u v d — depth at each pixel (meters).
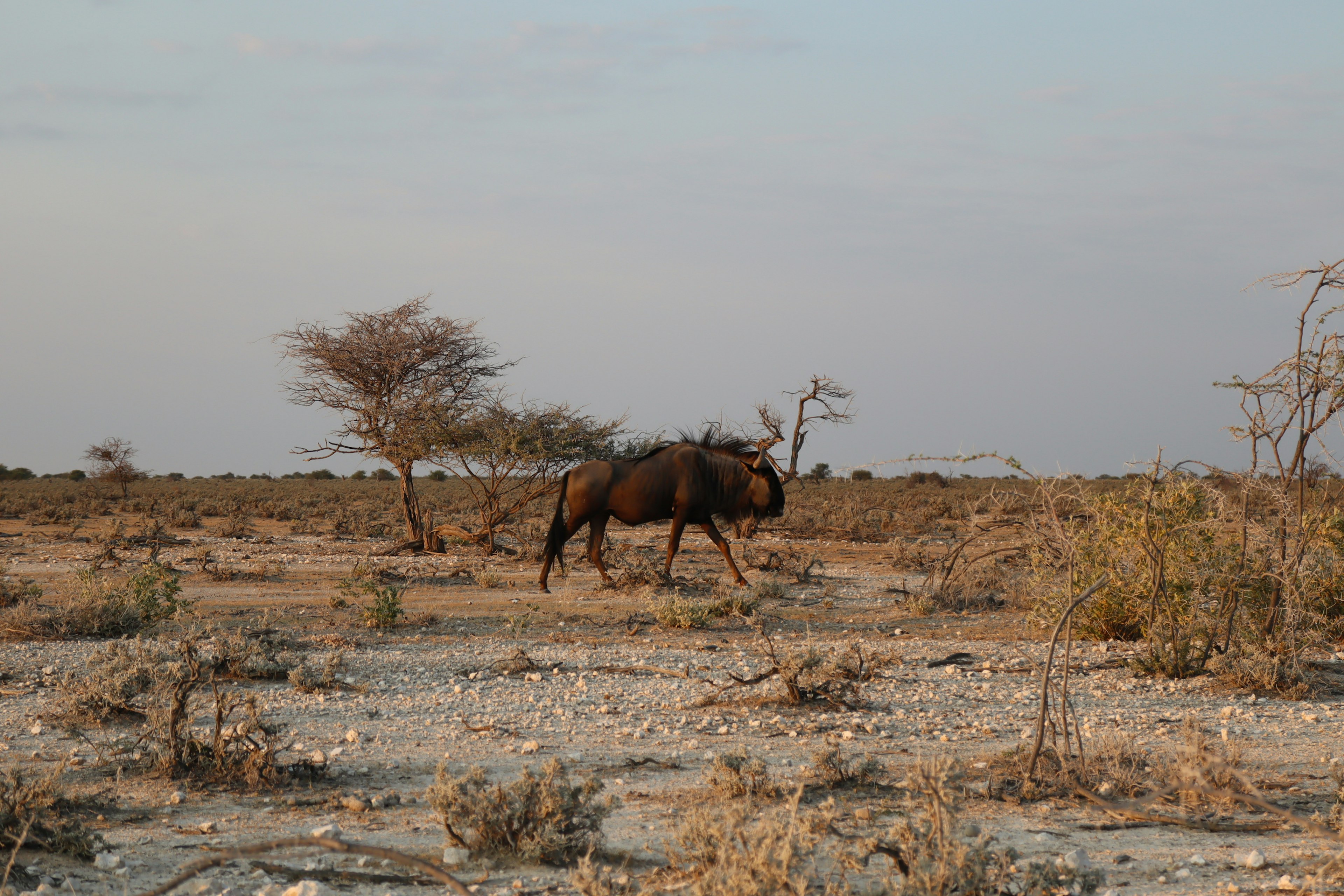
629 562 29.95
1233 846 8.18
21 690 14.77
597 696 15.09
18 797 8.02
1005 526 19.31
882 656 17.91
